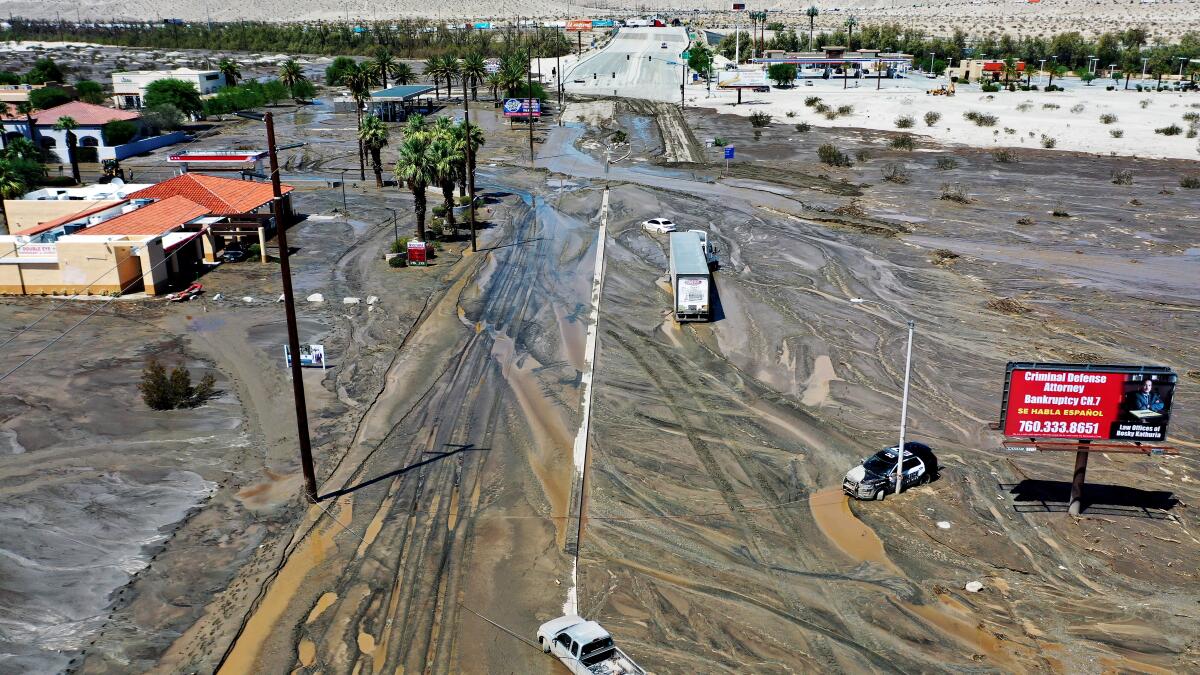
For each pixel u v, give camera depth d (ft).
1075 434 107.96
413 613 90.99
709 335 175.73
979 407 144.87
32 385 146.30
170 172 352.49
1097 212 278.67
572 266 222.07
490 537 105.40
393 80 627.05
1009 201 294.87
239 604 91.81
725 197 302.86
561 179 336.29
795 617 91.35
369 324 179.32
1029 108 481.46
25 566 96.89
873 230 258.78
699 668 83.15
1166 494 117.91
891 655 85.76
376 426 134.72
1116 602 94.68
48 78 558.97
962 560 102.27
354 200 296.92
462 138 240.94
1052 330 178.91
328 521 108.17
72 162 329.72
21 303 191.83
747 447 130.00
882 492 115.96
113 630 87.25
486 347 168.35
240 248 232.53
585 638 80.59
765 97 557.74
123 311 186.80
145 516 107.96
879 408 144.05
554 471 121.90
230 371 154.40
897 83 611.06
